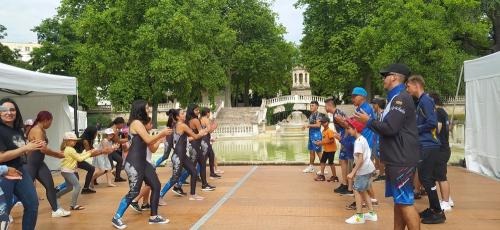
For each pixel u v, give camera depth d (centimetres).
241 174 1286
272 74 5362
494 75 1105
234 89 6675
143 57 3438
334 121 961
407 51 2931
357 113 535
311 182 1118
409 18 2959
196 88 4294
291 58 5778
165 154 1080
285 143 3103
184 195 971
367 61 4050
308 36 4656
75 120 1310
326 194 950
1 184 536
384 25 3253
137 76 3362
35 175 755
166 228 684
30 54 5209
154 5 3491
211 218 744
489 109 1150
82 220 752
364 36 3462
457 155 1761
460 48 3388
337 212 775
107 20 3341
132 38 3475
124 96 3338
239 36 5097
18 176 526
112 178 1302
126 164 696
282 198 912
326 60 4388
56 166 1440
